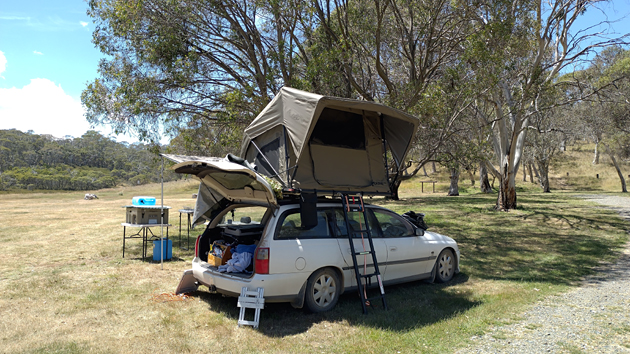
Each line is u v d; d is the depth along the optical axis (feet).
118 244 35.50
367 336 14.65
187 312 17.42
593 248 34.53
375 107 18.71
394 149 21.81
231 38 36.91
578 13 52.31
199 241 19.98
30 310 17.48
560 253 32.50
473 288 21.70
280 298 16.47
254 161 21.67
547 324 16.03
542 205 76.02
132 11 32.01
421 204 78.33
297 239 17.08
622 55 73.36
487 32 37.06
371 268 18.99
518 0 40.83
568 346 13.71
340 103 17.72
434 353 13.19
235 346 13.78
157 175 341.62
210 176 19.19
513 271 26.09
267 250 16.25
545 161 134.31
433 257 22.22
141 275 24.16
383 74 41.06
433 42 43.11
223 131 38.55
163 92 34.63
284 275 16.38
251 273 17.13
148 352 13.23
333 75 34.88
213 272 17.63
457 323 15.99
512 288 21.74
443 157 38.47
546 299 19.75
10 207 86.17
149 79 33.50
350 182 19.70
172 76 33.58
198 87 36.24
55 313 17.15
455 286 22.15
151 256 30.17
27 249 32.94
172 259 29.17
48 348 13.38
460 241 38.24
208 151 38.27
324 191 18.51
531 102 58.54
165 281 22.80
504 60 38.09
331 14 42.16
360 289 17.21
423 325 15.87
